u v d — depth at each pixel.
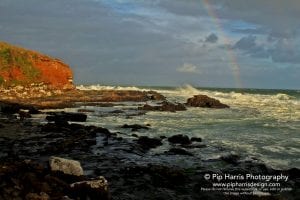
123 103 66.62
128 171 19.03
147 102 70.19
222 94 106.12
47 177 14.58
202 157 23.25
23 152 23.00
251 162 21.86
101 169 19.52
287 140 29.42
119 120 42.31
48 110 50.72
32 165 16.50
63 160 16.53
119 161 21.56
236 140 29.47
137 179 17.77
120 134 31.78
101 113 48.88
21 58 75.19
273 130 35.16
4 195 12.12
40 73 76.94
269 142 28.56
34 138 27.94
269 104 68.75
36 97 65.31
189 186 17.22
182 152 24.27
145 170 19.05
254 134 32.62
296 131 34.44
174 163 21.53
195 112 52.81
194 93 113.25
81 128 32.91
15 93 66.31
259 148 26.20
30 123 36.38
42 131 31.38
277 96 90.88
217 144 27.69
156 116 46.91
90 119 42.97
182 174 18.20
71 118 40.84
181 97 92.06
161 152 24.61
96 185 14.48
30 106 49.72
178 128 36.31
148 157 23.02
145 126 36.47
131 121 41.50
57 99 64.06
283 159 22.97
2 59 71.44
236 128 36.41
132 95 80.50
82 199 13.51
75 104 59.22
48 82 77.56
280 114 49.94
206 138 30.48
